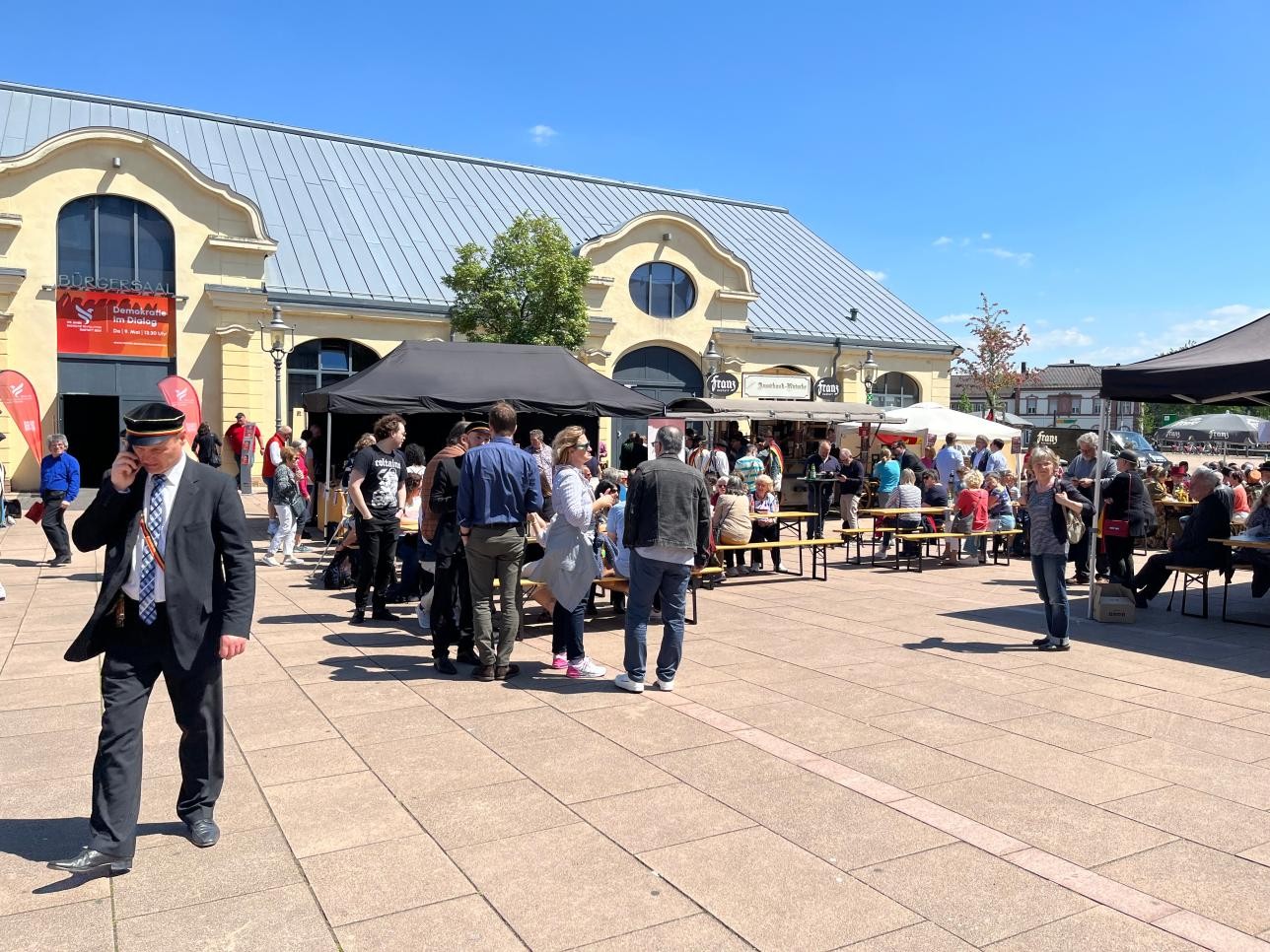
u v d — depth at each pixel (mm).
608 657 7168
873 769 4762
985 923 3258
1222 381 8281
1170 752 5062
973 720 5605
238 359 20641
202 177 20172
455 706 5766
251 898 3373
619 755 4914
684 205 33219
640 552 6109
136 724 3547
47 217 18953
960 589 10836
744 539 10828
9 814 4074
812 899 3416
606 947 3088
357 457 8070
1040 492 7539
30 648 7074
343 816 4094
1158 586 9555
